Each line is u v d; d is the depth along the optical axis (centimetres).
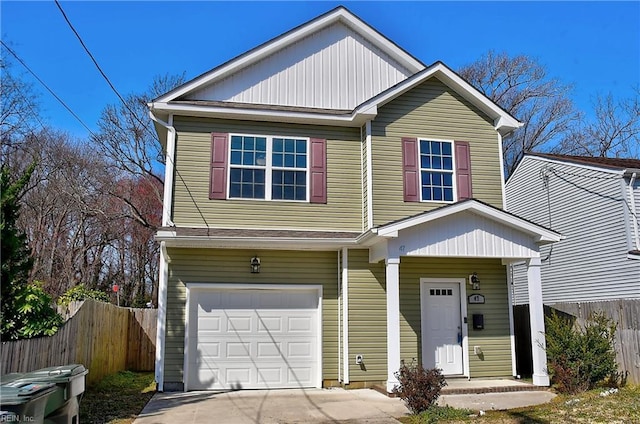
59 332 891
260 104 1241
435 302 1205
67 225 2820
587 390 1007
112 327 1317
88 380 1087
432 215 1045
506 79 3088
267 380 1123
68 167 2623
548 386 1073
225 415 839
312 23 1323
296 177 1213
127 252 3050
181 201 1155
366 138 1216
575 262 1684
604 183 1580
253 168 1195
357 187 1232
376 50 1373
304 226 1190
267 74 1298
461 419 788
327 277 1179
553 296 1784
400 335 1162
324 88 1322
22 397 421
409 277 1194
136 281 3000
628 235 1478
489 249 1078
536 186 1909
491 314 1214
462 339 1193
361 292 1142
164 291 1109
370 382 1114
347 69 1345
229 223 1162
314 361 1147
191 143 1184
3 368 690
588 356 1009
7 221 758
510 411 845
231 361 1118
